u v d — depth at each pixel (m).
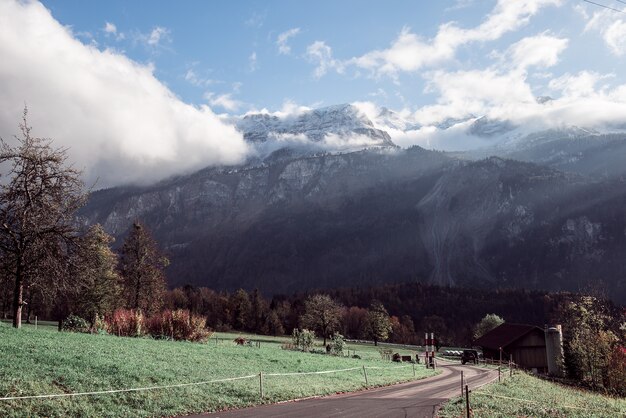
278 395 23.72
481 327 128.50
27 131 39.28
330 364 44.19
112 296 67.25
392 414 20.08
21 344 26.61
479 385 35.19
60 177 39.81
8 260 38.28
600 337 62.12
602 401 35.62
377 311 139.25
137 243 68.12
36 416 16.25
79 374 21.56
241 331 163.12
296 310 175.50
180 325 51.09
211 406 20.17
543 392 35.31
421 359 83.44
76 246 40.06
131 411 18.08
